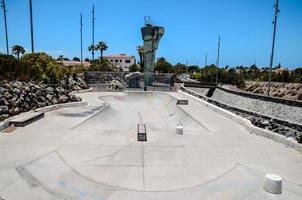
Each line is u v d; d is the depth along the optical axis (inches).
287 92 1654.8
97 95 955.3
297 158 312.3
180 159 299.1
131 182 238.1
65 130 407.8
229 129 454.9
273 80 2047.2
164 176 252.5
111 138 373.1
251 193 220.8
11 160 275.4
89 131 408.5
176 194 218.4
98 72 1456.7
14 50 2283.5
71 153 306.5
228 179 249.0
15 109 473.4
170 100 901.2
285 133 562.9
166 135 402.6
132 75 1369.3
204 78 2605.8
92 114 555.5
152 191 222.7
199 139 385.4
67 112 564.7
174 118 658.2
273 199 211.2
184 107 705.6
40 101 570.6
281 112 874.1
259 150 339.6
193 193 220.5
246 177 254.1
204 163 288.7
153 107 877.2
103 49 2418.8
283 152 333.4
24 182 228.7
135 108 840.3
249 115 700.0
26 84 555.2
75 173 253.9
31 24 895.7
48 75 676.7
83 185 230.1
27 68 603.5
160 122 610.9
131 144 348.8
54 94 636.7
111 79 1498.5
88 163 279.3
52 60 746.2
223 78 2522.1
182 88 1245.1
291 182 245.4
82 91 1042.1
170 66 2469.2
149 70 1499.8
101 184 233.0
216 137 399.9
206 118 551.5
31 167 260.1
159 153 316.8
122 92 1103.0
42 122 457.1
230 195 217.5
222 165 283.9
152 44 1471.5
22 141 344.5
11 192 210.8
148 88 1339.8
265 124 611.5
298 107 807.7
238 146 355.6
